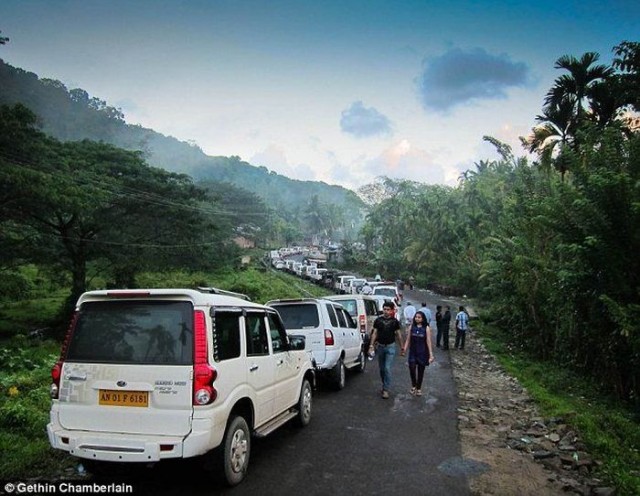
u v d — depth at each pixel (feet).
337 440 22.20
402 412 27.63
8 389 29.81
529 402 31.94
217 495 15.93
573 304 39.55
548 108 68.54
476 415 27.48
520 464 19.71
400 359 49.60
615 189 32.35
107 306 16.34
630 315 31.07
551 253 52.95
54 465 18.31
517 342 63.16
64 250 83.20
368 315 54.39
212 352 15.78
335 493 16.25
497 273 67.56
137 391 15.17
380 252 232.32
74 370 15.72
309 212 480.23
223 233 172.45
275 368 20.74
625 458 21.84
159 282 120.67
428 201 192.65
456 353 55.06
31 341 60.44
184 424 14.80
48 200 58.44
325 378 33.71
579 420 26.22
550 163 66.80
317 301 33.53
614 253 32.73
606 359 37.58
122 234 84.84
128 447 14.67
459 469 18.79
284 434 23.11
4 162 55.93
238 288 124.47
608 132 39.40
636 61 55.62
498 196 140.26
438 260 174.60
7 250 73.05
